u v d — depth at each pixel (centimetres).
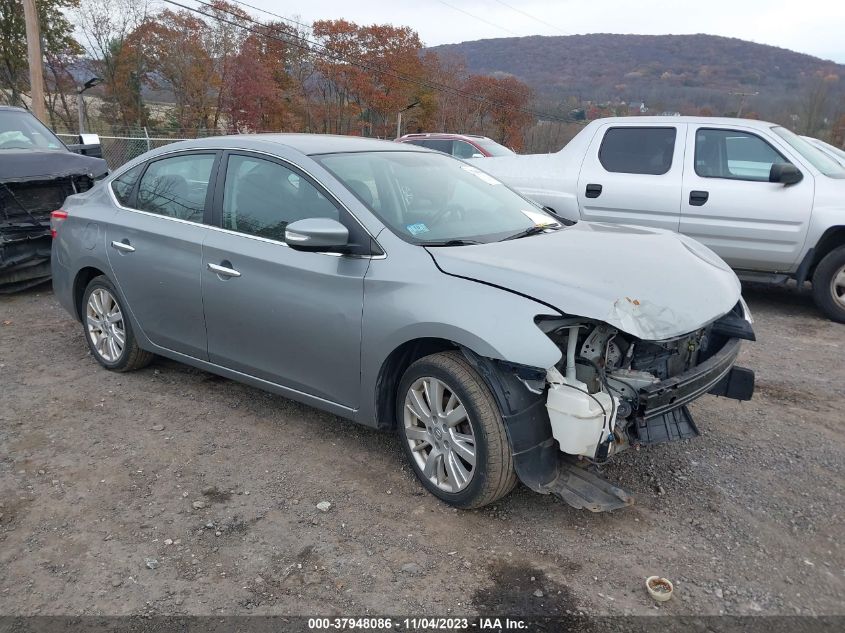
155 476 367
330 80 4803
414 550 306
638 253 363
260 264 388
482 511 336
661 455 393
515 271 318
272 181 399
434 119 5456
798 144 700
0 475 366
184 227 434
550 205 774
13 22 2991
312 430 420
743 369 376
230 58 3766
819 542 316
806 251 665
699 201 696
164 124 3719
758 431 427
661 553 306
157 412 445
